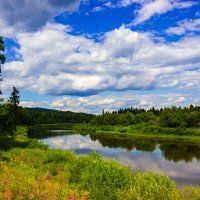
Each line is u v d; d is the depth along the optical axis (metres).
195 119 114.81
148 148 56.81
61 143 66.06
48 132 111.19
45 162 23.33
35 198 11.41
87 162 19.95
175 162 38.78
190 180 27.94
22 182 13.82
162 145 63.41
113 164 18.25
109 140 76.56
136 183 14.55
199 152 50.03
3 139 40.28
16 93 56.41
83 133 108.19
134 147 58.56
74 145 62.06
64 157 23.83
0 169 17.06
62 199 12.09
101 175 15.91
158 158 42.50
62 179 17.41
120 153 48.44
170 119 113.75
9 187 12.12
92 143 67.06
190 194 13.38
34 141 40.84
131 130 115.12
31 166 21.44
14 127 38.31
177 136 89.69
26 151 28.20
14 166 20.17
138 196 12.45
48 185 13.77
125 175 16.05
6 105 37.31
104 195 14.12
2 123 36.81
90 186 15.38
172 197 12.34
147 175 15.58
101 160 20.06
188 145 63.72
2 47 36.38
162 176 15.35
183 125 108.56
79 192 14.95
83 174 17.59
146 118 142.00
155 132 102.94
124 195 13.16
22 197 11.20
